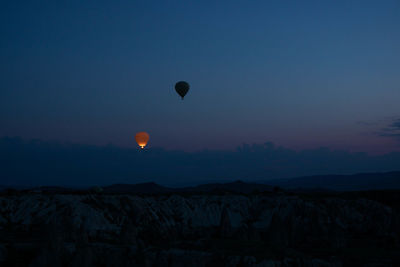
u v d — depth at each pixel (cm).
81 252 4081
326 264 4531
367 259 5091
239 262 4172
